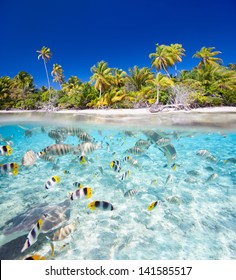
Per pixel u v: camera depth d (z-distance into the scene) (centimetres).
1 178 677
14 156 967
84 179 656
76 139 1330
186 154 1004
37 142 1350
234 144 1245
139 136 1093
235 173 708
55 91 4150
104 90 3431
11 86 4322
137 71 3475
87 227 405
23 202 508
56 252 336
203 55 3472
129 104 2983
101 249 345
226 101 2727
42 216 383
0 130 2355
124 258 325
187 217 439
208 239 370
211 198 523
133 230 397
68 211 433
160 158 934
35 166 803
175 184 615
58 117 2086
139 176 687
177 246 354
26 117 2416
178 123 1584
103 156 954
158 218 437
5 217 437
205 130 1539
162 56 3316
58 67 5100
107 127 1773
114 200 514
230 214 449
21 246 338
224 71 2912
